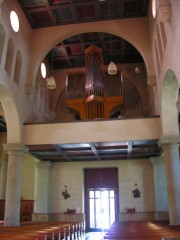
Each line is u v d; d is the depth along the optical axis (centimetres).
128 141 1239
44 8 1324
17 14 1277
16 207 1188
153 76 1283
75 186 1716
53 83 1262
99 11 1357
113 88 1611
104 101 1590
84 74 1669
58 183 1733
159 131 1219
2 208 1731
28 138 1277
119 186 1678
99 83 1588
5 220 1166
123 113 1820
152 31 1250
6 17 1148
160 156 1627
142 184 1662
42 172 1723
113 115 1823
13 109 1214
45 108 1705
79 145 1314
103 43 1675
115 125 1252
